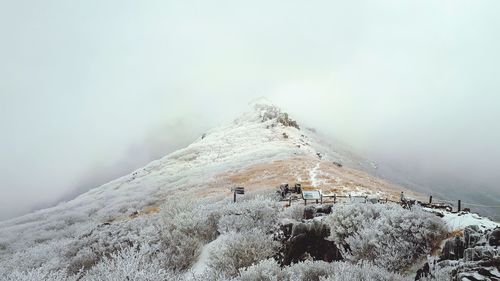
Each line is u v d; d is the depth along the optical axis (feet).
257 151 206.49
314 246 39.09
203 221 44.45
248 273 25.45
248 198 78.95
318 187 106.93
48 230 118.01
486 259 23.15
